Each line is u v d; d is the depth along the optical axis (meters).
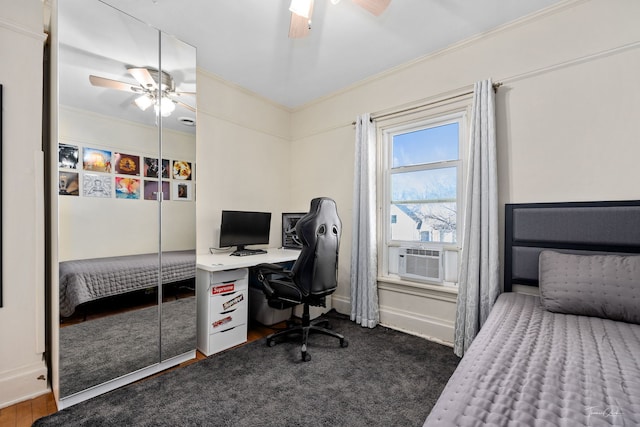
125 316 1.81
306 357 2.09
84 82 1.66
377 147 2.98
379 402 1.62
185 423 1.45
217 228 3.01
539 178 2.05
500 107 2.21
